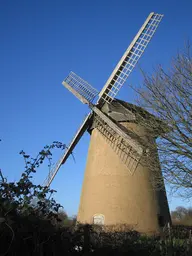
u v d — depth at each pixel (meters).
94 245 7.29
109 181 18.50
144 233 16.20
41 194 4.77
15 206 4.20
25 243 4.33
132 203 17.95
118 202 18.03
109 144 18.97
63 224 5.77
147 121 12.49
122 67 18.92
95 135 19.92
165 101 11.55
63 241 5.03
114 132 18.64
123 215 17.80
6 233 4.05
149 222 17.92
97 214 18.31
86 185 19.75
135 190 18.06
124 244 9.24
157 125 11.73
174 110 11.34
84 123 20.08
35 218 4.49
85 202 19.33
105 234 9.77
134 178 18.16
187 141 11.00
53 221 5.08
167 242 9.85
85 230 6.28
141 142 14.63
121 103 19.64
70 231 5.59
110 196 18.27
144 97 12.21
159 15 18.47
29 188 4.75
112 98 19.00
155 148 12.09
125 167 18.14
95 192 18.84
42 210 4.84
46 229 4.57
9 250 4.09
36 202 4.84
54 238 4.88
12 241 4.03
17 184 4.63
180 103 11.41
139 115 12.90
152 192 18.64
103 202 18.36
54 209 4.98
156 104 11.77
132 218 17.73
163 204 19.33
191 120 11.16
